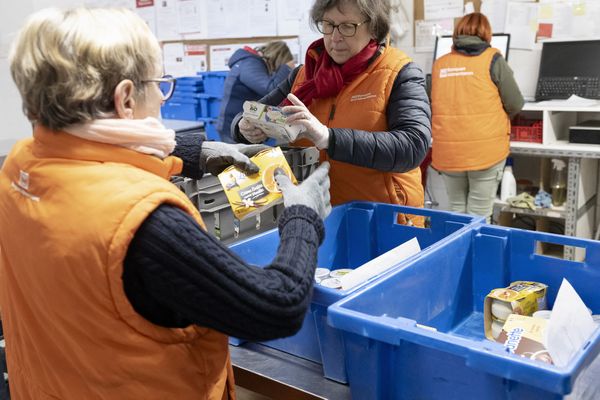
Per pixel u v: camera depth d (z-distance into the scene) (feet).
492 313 4.04
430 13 13.57
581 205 11.37
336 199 5.78
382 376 3.13
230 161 4.05
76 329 2.61
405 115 5.21
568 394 2.42
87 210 2.45
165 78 2.89
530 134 11.60
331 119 5.69
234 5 16.05
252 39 16.01
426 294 4.06
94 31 2.45
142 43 2.59
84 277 2.46
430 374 2.95
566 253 11.02
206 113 14.71
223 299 2.46
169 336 2.69
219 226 4.53
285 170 4.12
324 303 3.43
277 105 6.38
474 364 2.60
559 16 12.09
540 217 12.29
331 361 3.59
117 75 2.51
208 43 17.01
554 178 11.83
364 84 5.49
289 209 3.04
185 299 2.44
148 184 2.51
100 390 2.71
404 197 5.73
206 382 2.88
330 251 5.21
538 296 4.07
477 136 11.01
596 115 12.16
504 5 12.65
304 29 14.90
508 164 12.48
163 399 2.72
